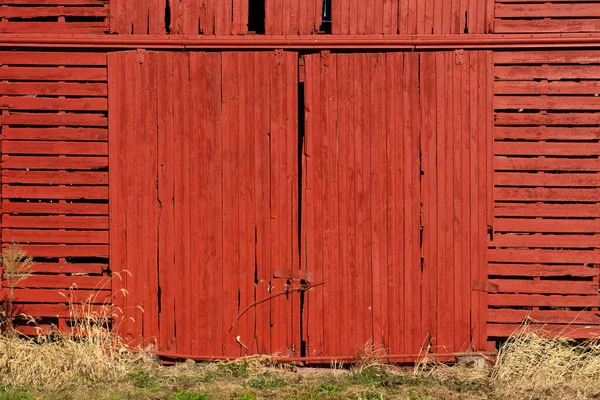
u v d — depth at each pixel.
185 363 7.68
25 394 6.78
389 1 7.64
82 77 7.72
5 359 7.26
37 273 7.80
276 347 7.70
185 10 7.71
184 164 7.69
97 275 7.81
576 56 7.55
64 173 7.73
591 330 7.57
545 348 7.44
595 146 7.55
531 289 7.60
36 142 7.73
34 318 7.84
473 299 7.61
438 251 7.61
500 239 7.59
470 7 7.62
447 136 7.60
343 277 7.64
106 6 7.73
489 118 7.57
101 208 7.75
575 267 7.57
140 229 7.71
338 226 7.64
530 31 7.59
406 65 7.62
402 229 7.62
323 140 7.63
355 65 7.64
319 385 7.16
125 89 7.70
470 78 7.59
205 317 7.70
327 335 7.65
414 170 7.61
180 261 7.70
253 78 7.66
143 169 7.70
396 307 7.63
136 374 7.35
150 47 7.68
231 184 7.67
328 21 8.28
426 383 7.19
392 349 7.64
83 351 7.36
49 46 7.70
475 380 7.27
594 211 7.55
